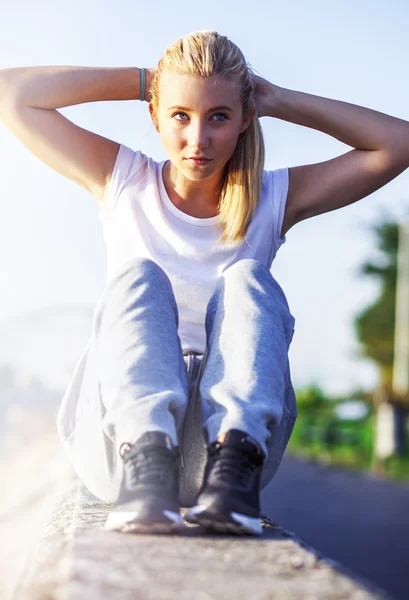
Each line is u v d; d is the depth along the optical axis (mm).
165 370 2516
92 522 2527
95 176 3209
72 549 2088
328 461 30656
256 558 2090
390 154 3314
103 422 2502
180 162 2938
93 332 2654
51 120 3227
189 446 2707
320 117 3365
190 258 3113
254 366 2516
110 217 3201
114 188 3188
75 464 2906
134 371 2492
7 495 8281
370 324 54312
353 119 3338
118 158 3217
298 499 17938
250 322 2586
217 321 2645
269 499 17875
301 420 40688
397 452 27344
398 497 18422
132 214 3160
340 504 16844
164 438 2381
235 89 2895
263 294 2654
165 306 2631
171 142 2926
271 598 1771
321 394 53875
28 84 3221
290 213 3270
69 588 1756
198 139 2861
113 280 2658
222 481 2354
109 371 2525
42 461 11086
